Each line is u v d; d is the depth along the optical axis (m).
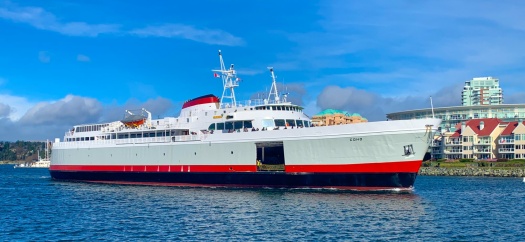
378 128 55.12
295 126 67.75
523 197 60.31
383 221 40.84
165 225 40.50
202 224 40.69
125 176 76.81
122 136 78.56
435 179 99.50
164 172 71.44
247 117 66.19
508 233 37.00
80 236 36.66
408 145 54.25
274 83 68.81
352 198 52.88
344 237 35.19
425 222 40.75
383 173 55.56
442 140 146.50
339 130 57.12
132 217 44.69
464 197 59.34
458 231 37.47
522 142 125.38
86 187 75.31
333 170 57.84
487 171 111.94
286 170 60.72
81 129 88.94
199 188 67.06
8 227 40.38
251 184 63.50
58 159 89.00
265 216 43.62
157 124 78.62
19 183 91.31
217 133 66.25
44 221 43.12
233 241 34.53
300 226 39.06
